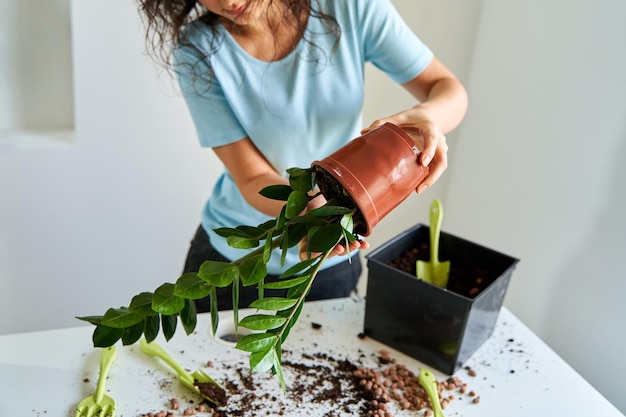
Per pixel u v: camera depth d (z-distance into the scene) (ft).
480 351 3.10
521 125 4.38
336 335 3.15
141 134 4.75
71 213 4.88
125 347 2.96
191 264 4.04
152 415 2.56
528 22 4.25
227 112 3.36
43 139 4.67
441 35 4.85
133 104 4.62
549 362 3.05
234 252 3.75
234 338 3.14
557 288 4.11
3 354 2.85
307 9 3.12
